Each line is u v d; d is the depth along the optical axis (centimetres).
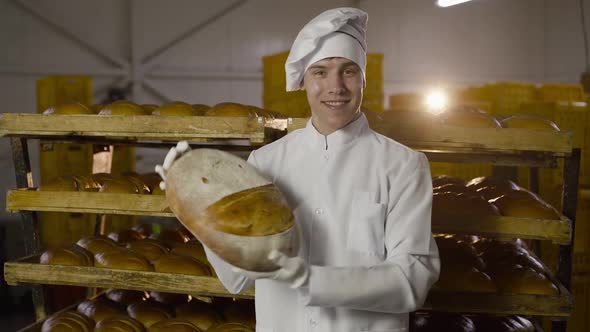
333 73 131
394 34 970
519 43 1038
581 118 349
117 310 254
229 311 248
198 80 854
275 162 146
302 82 143
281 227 118
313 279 117
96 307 254
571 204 217
